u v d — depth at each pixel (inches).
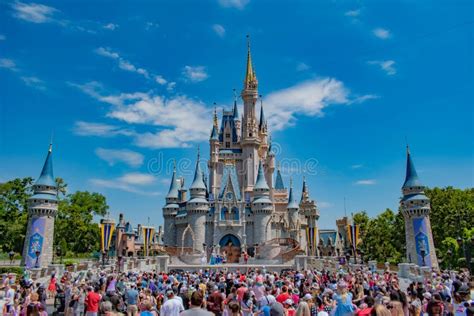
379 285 1018.1
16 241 3321.9
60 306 1175.6
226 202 4185.5
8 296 945.5
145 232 3358.8
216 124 5388.8
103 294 926.4
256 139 5108.3
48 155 2952.8
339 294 604.4
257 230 4101.9
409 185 2974.9
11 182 3533.5
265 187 4242.1
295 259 2842.0
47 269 2005.4
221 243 4131.4
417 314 706.2
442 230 3440.0
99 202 4539.9
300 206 5398.6
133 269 2544.3
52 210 2837.1
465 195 3506.4
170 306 625.6
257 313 674.2
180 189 5241.1
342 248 5344.5
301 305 565.0
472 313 441.4
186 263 3253.0
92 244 4389.8
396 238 3860.7
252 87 5265.8
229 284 1023.0
